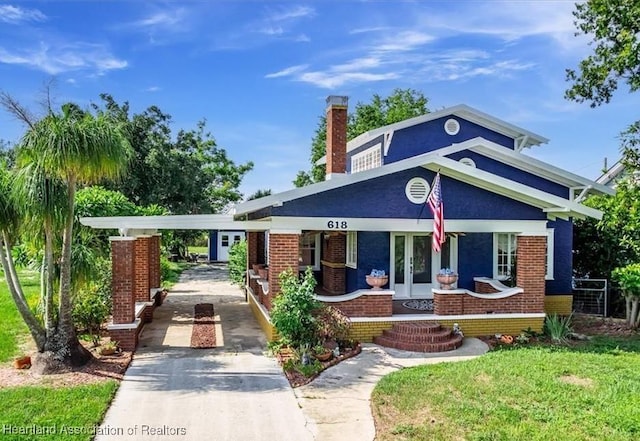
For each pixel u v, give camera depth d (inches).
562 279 713.6
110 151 406.6
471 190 571.5
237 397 369.4
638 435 291.7
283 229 527.2
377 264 672.4
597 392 360.5
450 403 342.6
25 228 432.1
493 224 574.6
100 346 493.0
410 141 767.1
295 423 322.7
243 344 538.0
